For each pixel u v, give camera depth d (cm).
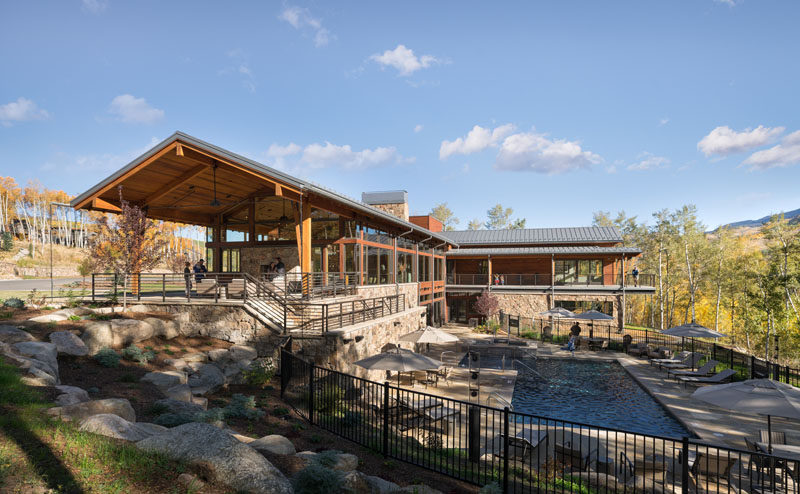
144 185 1981
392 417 1188
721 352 2320
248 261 2275
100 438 556
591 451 1032
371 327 1833
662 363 2220
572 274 4156
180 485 485
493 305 3703
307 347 1512
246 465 523
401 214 3781
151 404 905
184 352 1427
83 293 2014
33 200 10638
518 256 4028
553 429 1246
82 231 10019
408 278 3075
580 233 4528
